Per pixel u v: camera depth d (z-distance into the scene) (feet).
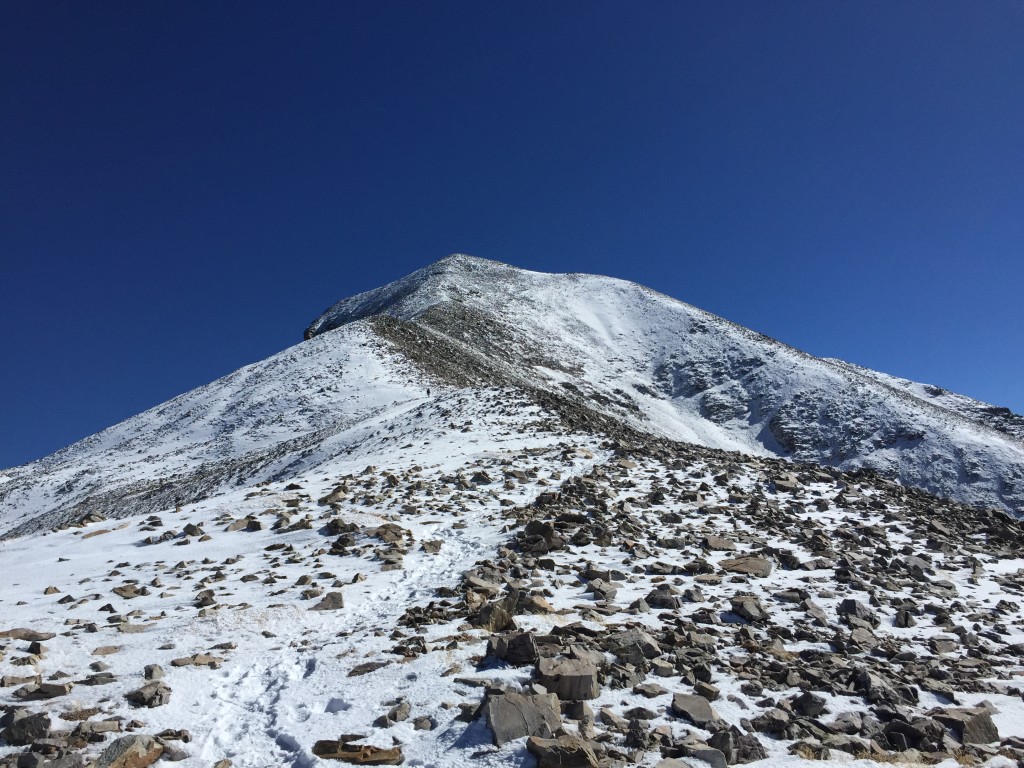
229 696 29.04
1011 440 290.56
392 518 58.80
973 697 29.35
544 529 50.65
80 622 37.45
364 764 22.75
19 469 240.12
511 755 22.20
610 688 27.55
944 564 52.13
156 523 61.16
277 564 48.34
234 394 225.56
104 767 22.40
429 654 30.66
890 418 286.87
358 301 542.98
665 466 78.64
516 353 320.29
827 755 23.26
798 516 62.75
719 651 32.42
